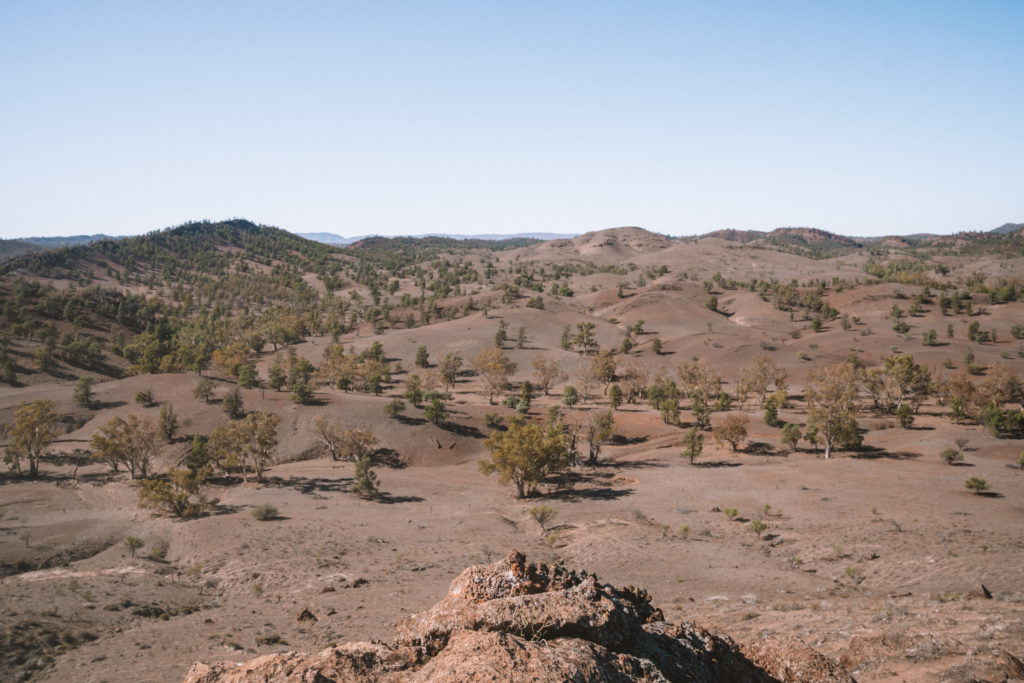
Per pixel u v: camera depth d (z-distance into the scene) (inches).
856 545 2071.9
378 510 3277.6
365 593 1836.9
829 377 4185.5
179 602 1907.0
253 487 3777.1
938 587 1530.5
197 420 4940.9
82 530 2829.7
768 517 2687.0
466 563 2192.4
